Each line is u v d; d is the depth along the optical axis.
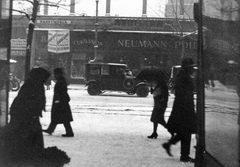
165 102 11.30
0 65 6.28
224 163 4.68
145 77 11.57
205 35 5.98
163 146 9.17
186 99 8.70
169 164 8.17
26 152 7.57
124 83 29.50
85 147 9.54
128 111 18.42
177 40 39.66
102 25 43.75
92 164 7.84
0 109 6.61
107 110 18.56
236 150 4.20
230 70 4.44
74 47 43.66
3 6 6.28
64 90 11.55
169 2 40.34
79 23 43.47
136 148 9.66
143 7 43.66
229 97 4.48
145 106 21.17
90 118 15.47
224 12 4.67
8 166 7.10
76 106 20.22
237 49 4.16
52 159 7.64
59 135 11.49
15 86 26.14
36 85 8.44
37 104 8.31
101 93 31.14
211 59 5.48
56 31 41.47
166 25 41.16
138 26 43.38
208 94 5.76
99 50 44.22
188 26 36.09
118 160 8.21
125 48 44.00
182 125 8.67
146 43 42.53
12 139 7.41
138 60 43.22
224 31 4.69
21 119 7.99
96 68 30.22
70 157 8.34
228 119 4.52
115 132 12.00
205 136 5.94
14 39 29.86
